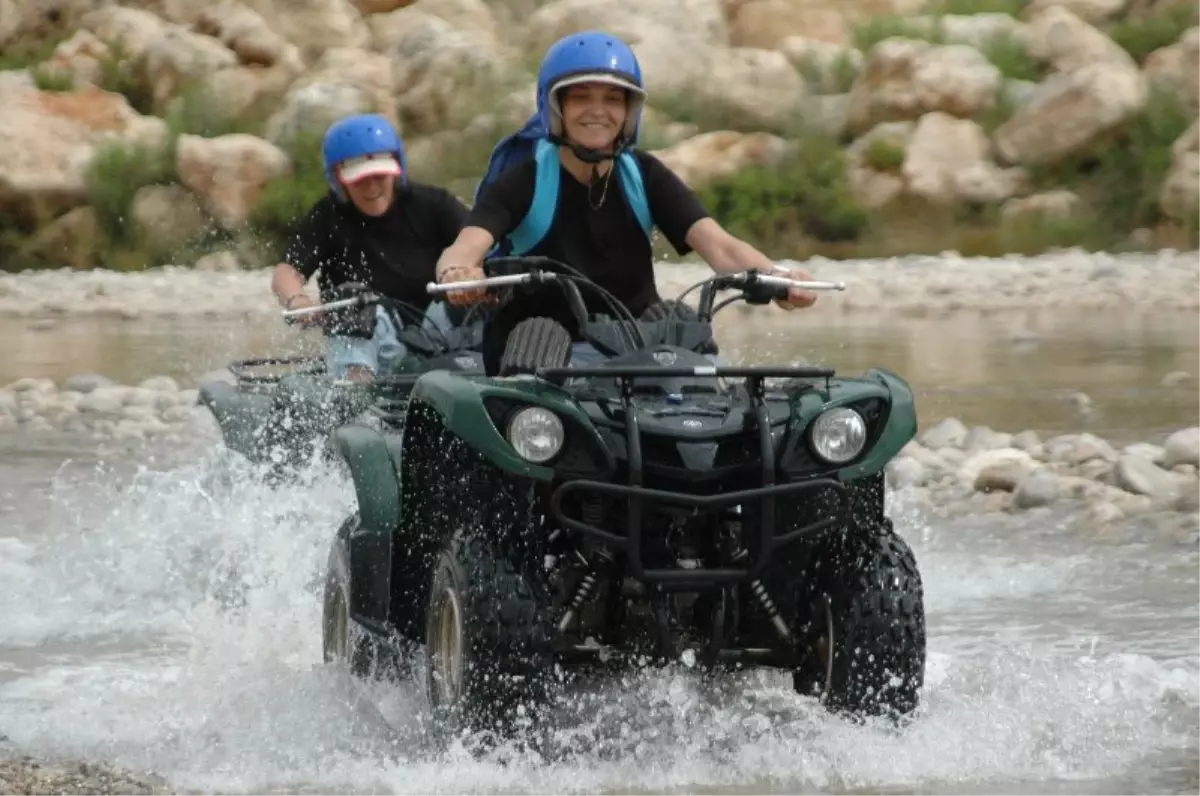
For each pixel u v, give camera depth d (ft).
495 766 49.62
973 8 327.26
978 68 290.76
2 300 238.48
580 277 54.39
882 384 52.95
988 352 166.09
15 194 279.69
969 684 58.03
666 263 248.52
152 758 51.60
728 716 53.57
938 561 81.56
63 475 107.76
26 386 147.02
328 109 295.28
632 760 50.49
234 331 199.52
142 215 280.72
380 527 56.75
